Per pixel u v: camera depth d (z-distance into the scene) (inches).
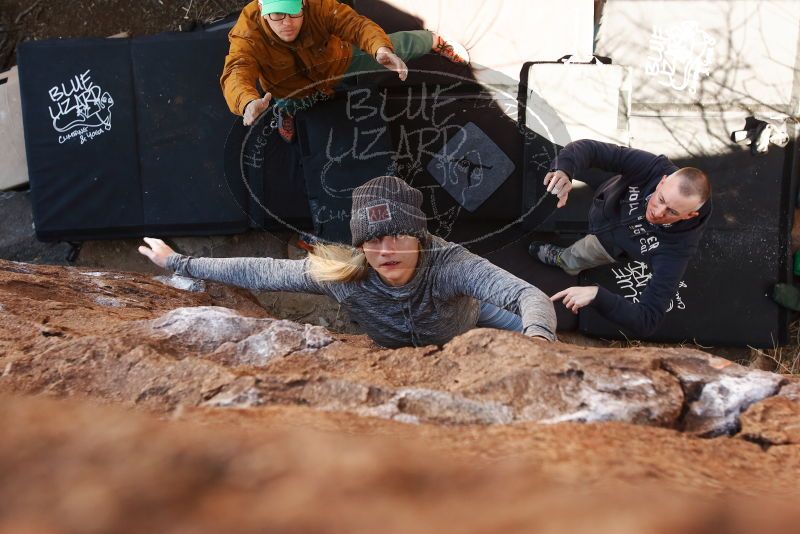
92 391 54.2
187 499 16.6
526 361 55.9
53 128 174.7
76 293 102.9
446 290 83.4
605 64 161.9
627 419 50.4
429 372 58.2
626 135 166.4
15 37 201.8
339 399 52.0
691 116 173.6
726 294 176.7
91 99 173.2
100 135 173.9
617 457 37.7
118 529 14.9
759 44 171.9
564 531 13.8
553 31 162.1
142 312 98.0
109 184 175.5
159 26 197.9
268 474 18.6
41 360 57.5
